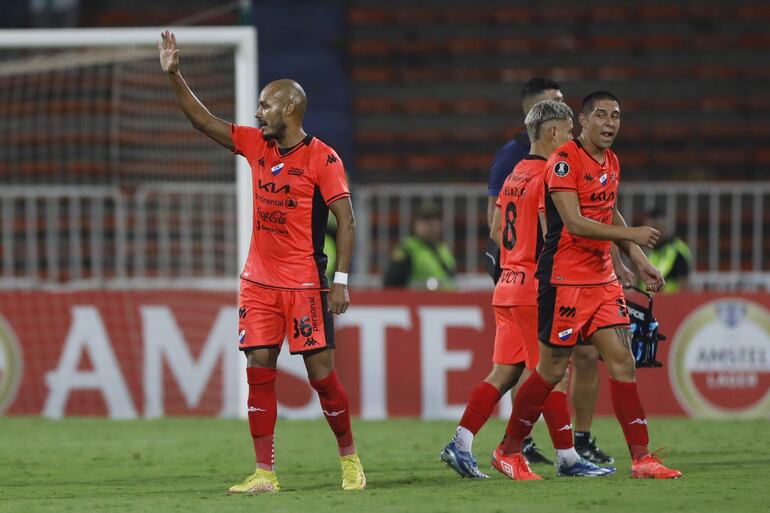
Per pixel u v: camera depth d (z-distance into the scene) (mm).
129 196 46812
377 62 63344
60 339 39844
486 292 39688
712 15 64688
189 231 46812
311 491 21891
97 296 39844
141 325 39812
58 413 39719
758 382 39375
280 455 29453
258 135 21859
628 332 22781
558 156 22250
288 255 21734
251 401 22016
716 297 39438
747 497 19953
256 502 20203
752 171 59906
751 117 61531
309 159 21516
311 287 21750
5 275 47875
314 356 21859
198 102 22156
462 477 23875
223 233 46812
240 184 38625
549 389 23109
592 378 25938
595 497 20094
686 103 61594
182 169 47531
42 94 54562
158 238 46625
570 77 62375
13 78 54125
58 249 47844
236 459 28641
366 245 46188
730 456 27906
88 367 39812
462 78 62594
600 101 22125
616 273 25672
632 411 22797
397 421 38781
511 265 23812
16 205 48281
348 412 22312
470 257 47156
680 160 59844
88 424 37750
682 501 19500
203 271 46844
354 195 46375
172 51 21969
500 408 39406
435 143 60406
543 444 30797
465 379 39625
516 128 60844
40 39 38812
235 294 39688
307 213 21641
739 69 62969
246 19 46750
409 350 39688
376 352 39688
